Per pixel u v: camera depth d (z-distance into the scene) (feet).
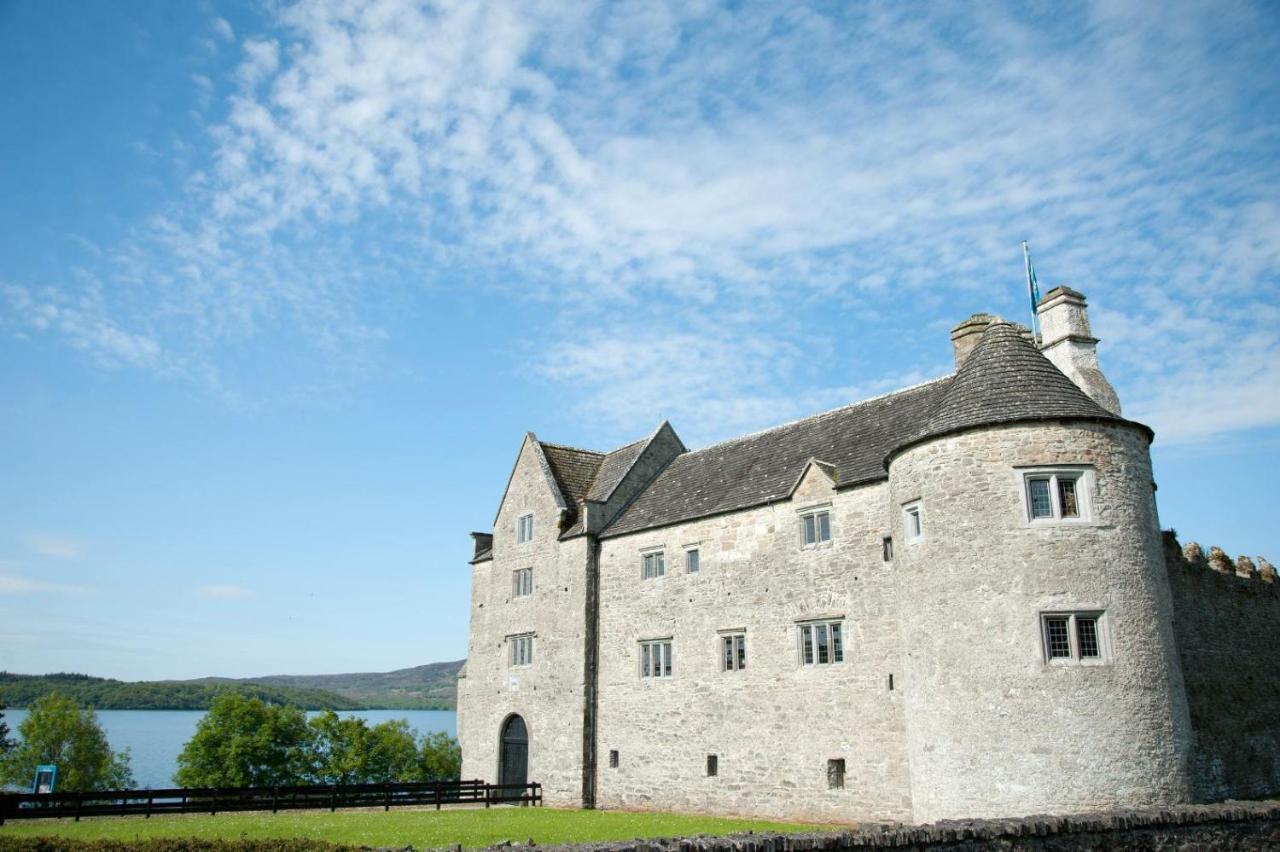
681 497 122.83
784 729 98.43
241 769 217.56
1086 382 93.81
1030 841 55.16
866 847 50.37
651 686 115.75
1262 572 103.76
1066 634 71.15
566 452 148.46
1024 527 73.36
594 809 116.98
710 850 47.03
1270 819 63.41
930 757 74.79
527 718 132.46
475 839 77.46
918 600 78.18
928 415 92.94
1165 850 59.06
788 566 101.81
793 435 117.39
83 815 97.76
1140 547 73.92
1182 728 71.00
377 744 242.37
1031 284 113.09
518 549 143.02
